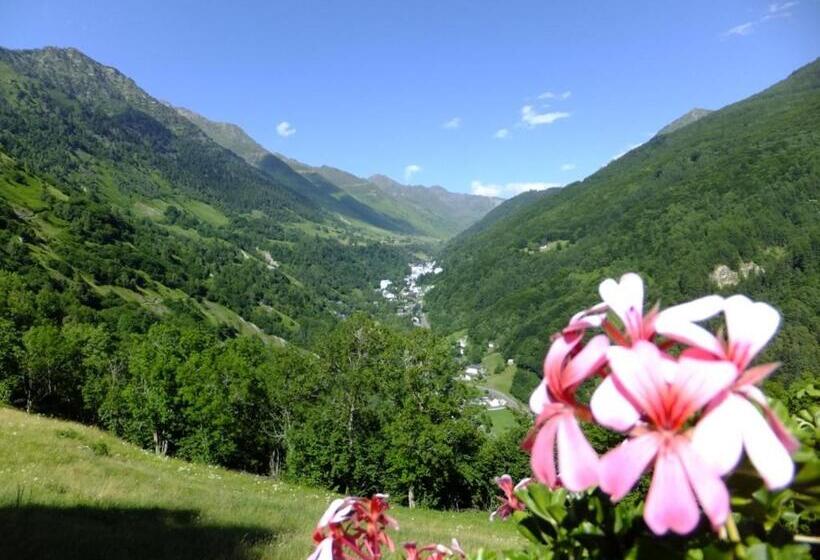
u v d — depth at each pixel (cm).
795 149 15138
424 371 4262
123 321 9106
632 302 120
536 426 117
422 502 4250
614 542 145
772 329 106
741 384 103
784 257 9456
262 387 4562
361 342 4409
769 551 121
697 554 127
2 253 9975
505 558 177
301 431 4334
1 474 1469
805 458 123
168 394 4516
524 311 13212
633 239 13812
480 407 4369
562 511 156
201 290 14375
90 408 5391
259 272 18362
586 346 114
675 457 98
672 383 101
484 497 4406
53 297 8575
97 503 1361
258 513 1652
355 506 202
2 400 4972
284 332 14250
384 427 4222
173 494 1703
